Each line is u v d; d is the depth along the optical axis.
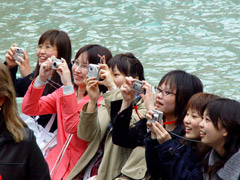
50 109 13.12
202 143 9.55
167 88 10.43
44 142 13.31
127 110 10.54
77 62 12.84
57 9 32.22
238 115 8.78
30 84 13.22
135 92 10.75
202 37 27.70
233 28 29.12
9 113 7.45
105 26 29.34
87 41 26.88
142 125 10.95
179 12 31.86
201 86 10.65
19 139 7.46
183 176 9.18
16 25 29.28
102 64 11.74
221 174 8.83
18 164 7.48
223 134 8.81
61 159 12.40
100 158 11.94
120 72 12.16
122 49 25.91
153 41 27.06
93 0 33.88
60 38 14.33
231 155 8.72
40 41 14.45
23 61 14.32
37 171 7.75
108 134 11.39
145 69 23.19
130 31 28.59
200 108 9.50
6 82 7.41
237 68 23.30
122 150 11.21
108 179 11.07
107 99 11.53
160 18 30.59
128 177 10.62
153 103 10.47
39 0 34.12
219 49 25.84
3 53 24.94
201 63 24.02
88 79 11.30
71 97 11.85
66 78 11.88
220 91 20.64
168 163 9.27
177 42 26.94
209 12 31.92
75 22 29.92
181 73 10.61
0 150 7.38
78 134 11.62
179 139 10.16
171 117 10.66
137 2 33.59
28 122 13.82
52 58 12.12
